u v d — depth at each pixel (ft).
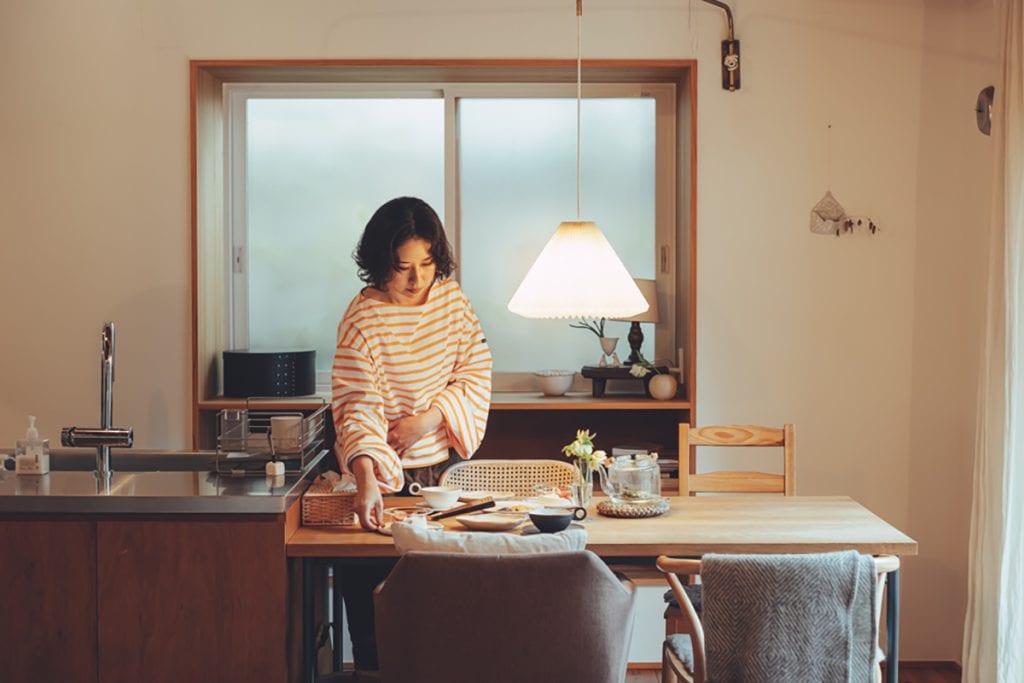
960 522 13.12
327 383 14.23
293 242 14.15
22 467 9.64
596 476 13.80
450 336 10.32
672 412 13.96
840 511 9.84
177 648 8.75
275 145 14.07
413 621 7.49
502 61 12.90
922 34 12.98
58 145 13.04
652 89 13.98
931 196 13.07
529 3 12.91
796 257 13.12
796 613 7.41
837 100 13.03
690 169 13.04
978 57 12.66
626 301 9.56
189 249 13.07
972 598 11.22
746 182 13.06
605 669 7.60
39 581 8.76
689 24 12.95
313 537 8.88
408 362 10.03
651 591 13.32
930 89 13.01
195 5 12.92
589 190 14.07
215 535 8.68
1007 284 10.46
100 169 13.05
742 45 13.00
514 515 9.43
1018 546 10.44
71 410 13.21
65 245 13.12
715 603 7.51
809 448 13.23
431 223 9.84
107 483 9.25
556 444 14.06
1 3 12.99
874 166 13.07
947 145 13.03
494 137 14.06
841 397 13.21
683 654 8.90
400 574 7.41
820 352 13.19
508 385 14.20
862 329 13.16
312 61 12.92
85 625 8.77
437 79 13.69
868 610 7.56
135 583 8.73
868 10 12.98
